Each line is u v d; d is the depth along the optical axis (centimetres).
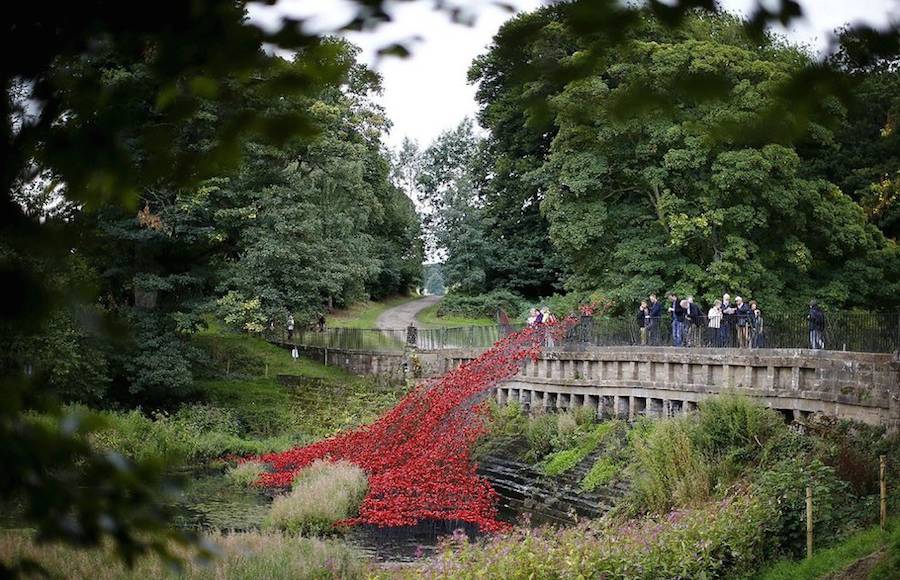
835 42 175
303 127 205
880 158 4253
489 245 6350
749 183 3375
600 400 2983
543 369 3331
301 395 4231
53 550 1098
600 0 171
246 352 4747
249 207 3900
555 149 3972
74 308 189
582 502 2352
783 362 2284
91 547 184
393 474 2712
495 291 6356
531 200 5869
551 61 188
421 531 2288
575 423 2870
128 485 191
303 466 2955
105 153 191
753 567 1502
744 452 2052
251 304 3991
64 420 189
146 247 3506
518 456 2917
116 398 3697
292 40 183
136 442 2933
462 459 2853
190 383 3662
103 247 204
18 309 180
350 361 4741
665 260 3650
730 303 2991
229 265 4122
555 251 5859
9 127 191
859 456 1798
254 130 204
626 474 2330
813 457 1870
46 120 195
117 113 192
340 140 5166
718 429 2136
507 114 5031
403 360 4462
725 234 3538
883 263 3775
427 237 8769
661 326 3084
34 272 186
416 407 3212
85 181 196
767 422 2114
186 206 3375
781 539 1564
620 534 1562
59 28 184
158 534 196
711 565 1443
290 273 4344
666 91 191
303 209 4306
